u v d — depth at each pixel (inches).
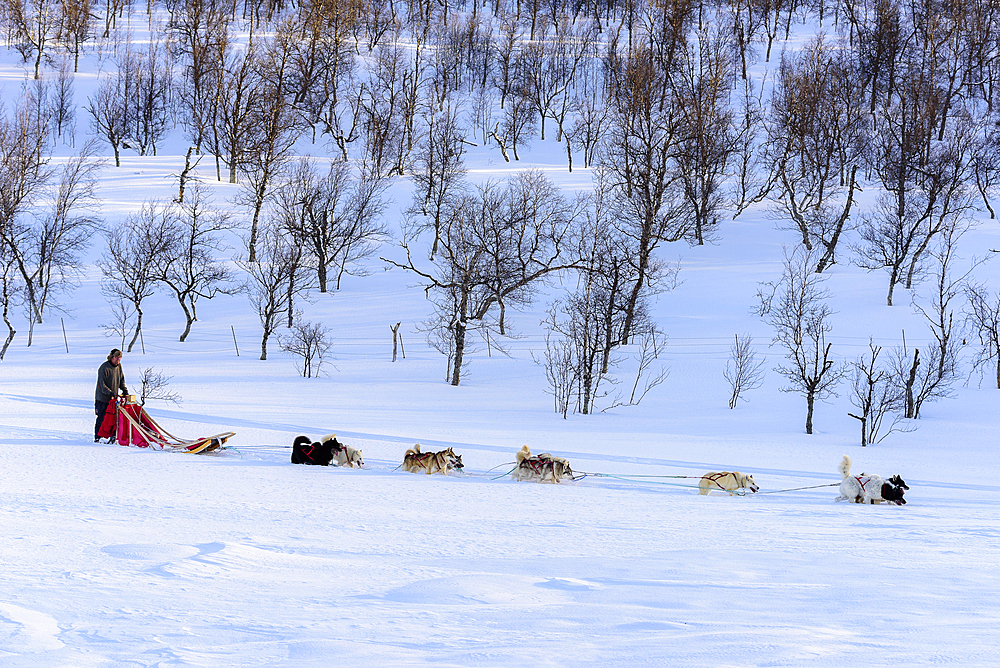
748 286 2298.2
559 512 438.3
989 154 2967.5
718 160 2815.0
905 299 2142.0
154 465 577.6
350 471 628.7
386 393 1560.0
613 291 1753.2
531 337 2044.8
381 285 2468.0
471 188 2984.7
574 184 3068.4
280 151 2938.0
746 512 467.2
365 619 180.2
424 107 3858.3
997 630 166.9
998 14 4010.8
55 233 2329.0
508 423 1280.8
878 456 1035.3
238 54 3740.2
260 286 2263.8
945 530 380.5
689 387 1646.2
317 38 3814.0
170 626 170.2
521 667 138.6
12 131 2940.5
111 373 697.6
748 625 173.2
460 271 1883.6
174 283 2405.3
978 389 1616.6
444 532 341.7
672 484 656.4
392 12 5012.3
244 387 1544.0
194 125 3850.9
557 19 5300.2
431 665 139.7
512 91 4247.0
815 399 1545.3
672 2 3676.2
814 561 270.5
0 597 191.5
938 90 3257.9
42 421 852.0
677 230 2361.0
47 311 2237.9
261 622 175.9
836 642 154.1
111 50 4628.4
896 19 3804.1
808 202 2950.3
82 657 143.8
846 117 3147.1
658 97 3191.4
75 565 233.9
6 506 357.1
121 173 3250.5
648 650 149.0
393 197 3073.3
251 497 440.5
